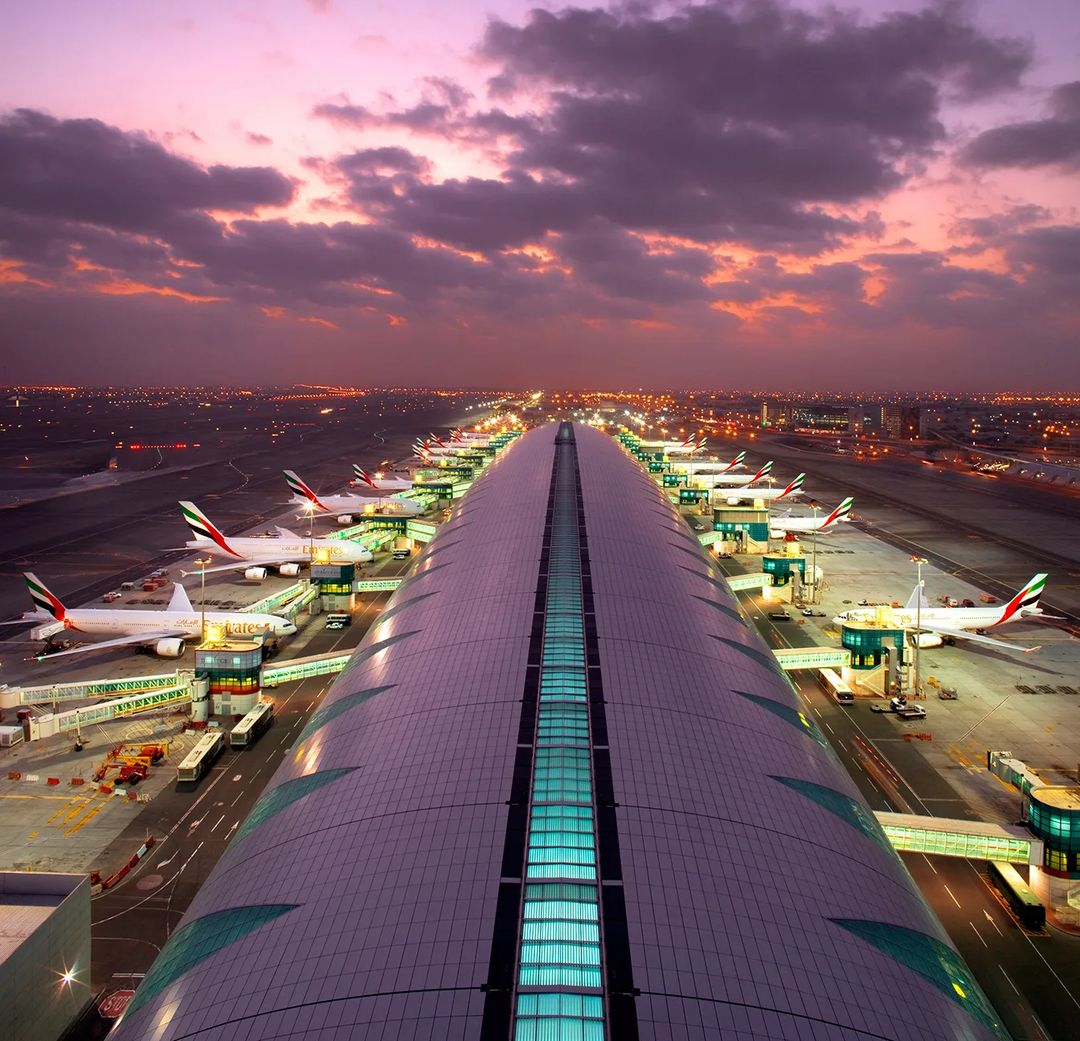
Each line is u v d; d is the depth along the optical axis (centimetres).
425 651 5338
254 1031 2589
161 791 6200
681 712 4406
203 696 7381
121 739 7100
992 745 7119
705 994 2667
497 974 2705
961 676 8875
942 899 4994
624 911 2975
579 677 4672
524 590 6109
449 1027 2516
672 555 7488
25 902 3953
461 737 4125
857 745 7119
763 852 3419
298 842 3612
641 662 4925
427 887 3103
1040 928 4700
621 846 3300
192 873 5138
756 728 4481
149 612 9450
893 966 2988
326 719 5038
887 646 8231
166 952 3378
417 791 3725
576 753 3928
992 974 4322
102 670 8750
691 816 3544
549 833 3375
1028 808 5616
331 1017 2589
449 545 8150
